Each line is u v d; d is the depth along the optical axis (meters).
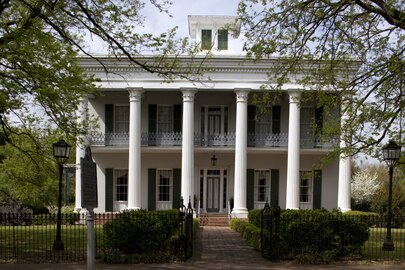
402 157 15.12
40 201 29.02
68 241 16.05
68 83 14.13
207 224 26.52
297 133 27.75
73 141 16.25
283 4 12.66
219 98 30.42
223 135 29.67
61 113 14.62
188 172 27.75
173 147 28.94
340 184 28.11
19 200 28.77
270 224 12.65
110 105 30.25
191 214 13.60
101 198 30.11
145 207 30.12
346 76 14.43
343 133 14.82
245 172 27.92
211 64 27.62
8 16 14.48
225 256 13.32
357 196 35.38
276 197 29.95
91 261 7.09
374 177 37.53
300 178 30.11
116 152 30.14
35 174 23.72
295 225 12.45
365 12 12.77
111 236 12.30
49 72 13.79
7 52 13.16
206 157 30.41
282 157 30.11
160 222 12.44
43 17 11.84
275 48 13.16
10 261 12.07
